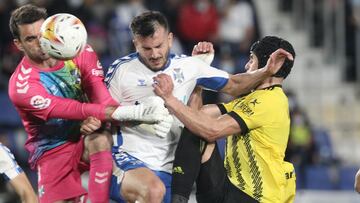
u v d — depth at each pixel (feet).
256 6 134.00
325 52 127.75
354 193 100.37
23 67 55.01
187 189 54.19
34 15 53.57
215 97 101.35
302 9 131.75
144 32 53.62
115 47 116.16
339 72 125.70
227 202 56.39
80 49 52.21
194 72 56.34
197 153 54.80
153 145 55.62
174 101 53.36
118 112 52.95
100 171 53.88
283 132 56.34
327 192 100.22
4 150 55.77
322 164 108.37
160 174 55.72
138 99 55.42
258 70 56.34
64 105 53.88
